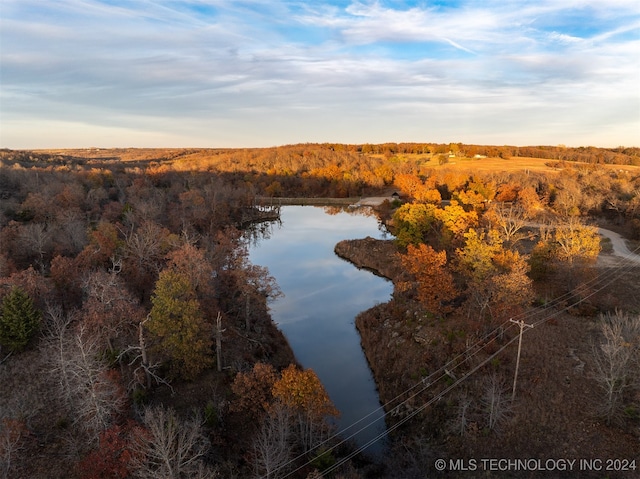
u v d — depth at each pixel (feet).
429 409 130.21
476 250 175.63
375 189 553.64
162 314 130.52
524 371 134.51
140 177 444.14
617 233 286.25
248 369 145.18
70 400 114.32
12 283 148.36
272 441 101.19
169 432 85.30
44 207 258.37
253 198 453.99
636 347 119.55
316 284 248.11
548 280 195.62
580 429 111.96
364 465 113.19
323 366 164.25
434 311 167.84
